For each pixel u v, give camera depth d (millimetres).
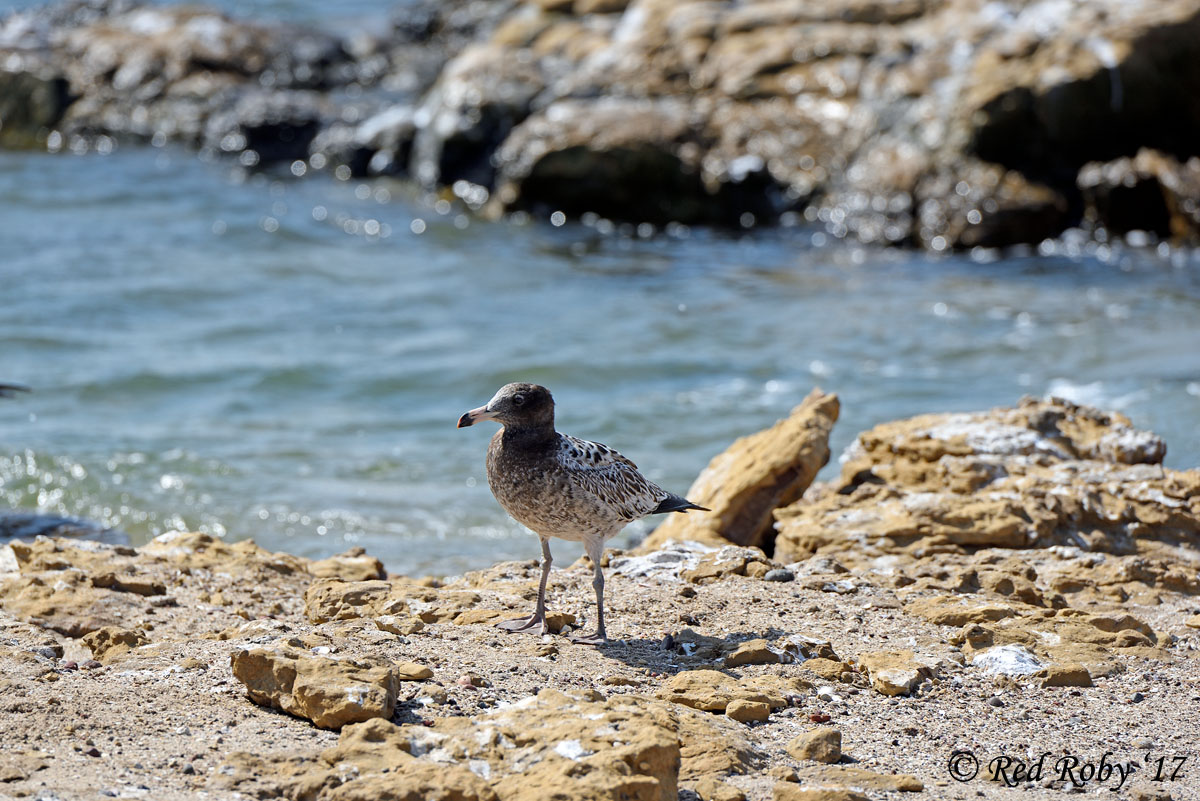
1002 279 23891
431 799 5367
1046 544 10430
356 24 46344
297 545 12633
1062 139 26719
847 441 15680
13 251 24547
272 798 5539
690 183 28203
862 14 31047
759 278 24266
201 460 14930
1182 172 25984
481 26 40781
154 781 5652
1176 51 26781
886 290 23219
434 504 13883
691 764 6074
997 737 6836
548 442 7641
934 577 9672
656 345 20047
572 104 29641
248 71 36844
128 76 35531
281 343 20031
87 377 18047
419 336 20547
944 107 27156
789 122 29031
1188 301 21922
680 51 31234
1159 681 7691
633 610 8633
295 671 6594
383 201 30109
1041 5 28844
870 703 7215
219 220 27703
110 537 12633
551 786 5332
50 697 6578
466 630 8039
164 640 7910
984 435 11992
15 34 37594
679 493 14102
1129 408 16484
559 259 25656
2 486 13945
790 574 9453
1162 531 10625
